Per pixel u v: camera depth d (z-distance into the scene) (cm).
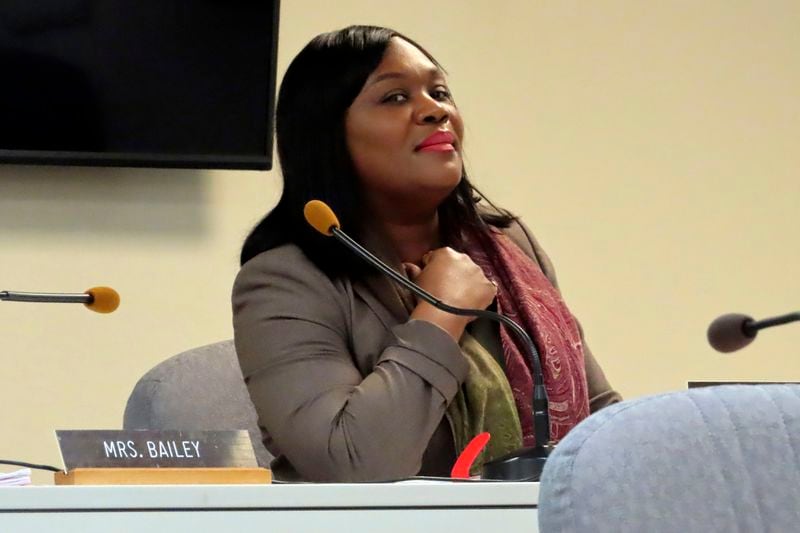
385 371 573
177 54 931
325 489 398
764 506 280
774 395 295
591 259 1031
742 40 1088
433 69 649
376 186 641
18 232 906
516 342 646
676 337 1041
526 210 1022
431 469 603
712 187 1065
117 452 446
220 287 937
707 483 278
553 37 1046
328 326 602
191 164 926
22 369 900
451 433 606
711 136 1070
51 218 912
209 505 392
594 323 1025
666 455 278
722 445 284
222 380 721
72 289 909
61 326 909
